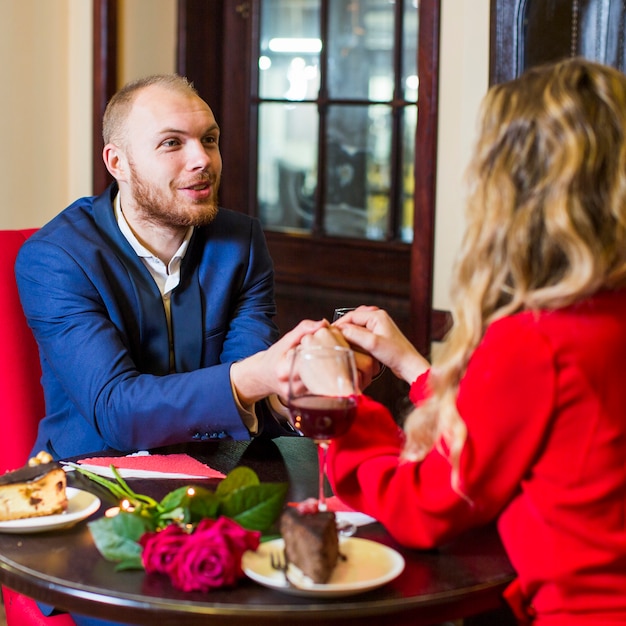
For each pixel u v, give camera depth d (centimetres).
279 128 358
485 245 121
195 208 194
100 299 191
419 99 297
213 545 113
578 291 114
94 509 136
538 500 118
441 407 121
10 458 200
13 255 207
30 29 344
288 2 349
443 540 125
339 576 115
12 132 342
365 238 342
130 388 176
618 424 117
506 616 157
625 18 264
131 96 196
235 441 183
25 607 172
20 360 203
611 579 115
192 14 360
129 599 112
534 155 118
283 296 362
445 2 290
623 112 118
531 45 275
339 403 129
